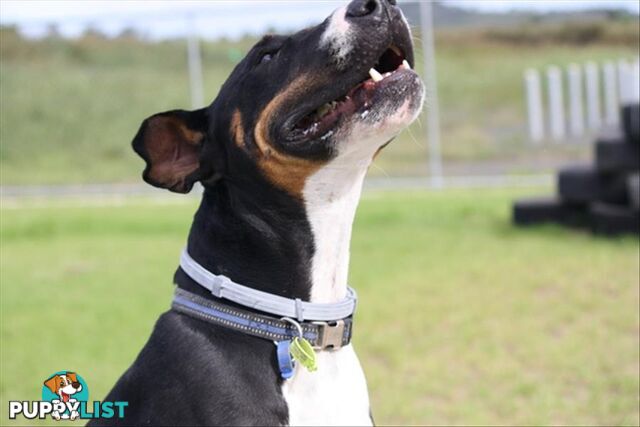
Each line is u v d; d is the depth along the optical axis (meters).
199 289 1.11
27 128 6.15
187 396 1.06
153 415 1.07
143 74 6.75
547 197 3.38
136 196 4.68
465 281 2.50
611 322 2.11
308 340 1.10
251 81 1.11
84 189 5.04
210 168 1.14
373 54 1.06
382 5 1.07
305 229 1.10
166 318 1.12
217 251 1.11
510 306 2.26
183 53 6.82
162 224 3.65
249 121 1.10
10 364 1.93
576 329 2.08
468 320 2.16
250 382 1.07
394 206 3.77
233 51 5.26
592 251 2.76
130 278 2.70
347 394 1.11
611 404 1.69
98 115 6.31
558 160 5.41
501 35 8.23
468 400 1.76
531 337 2.03
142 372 1.10
